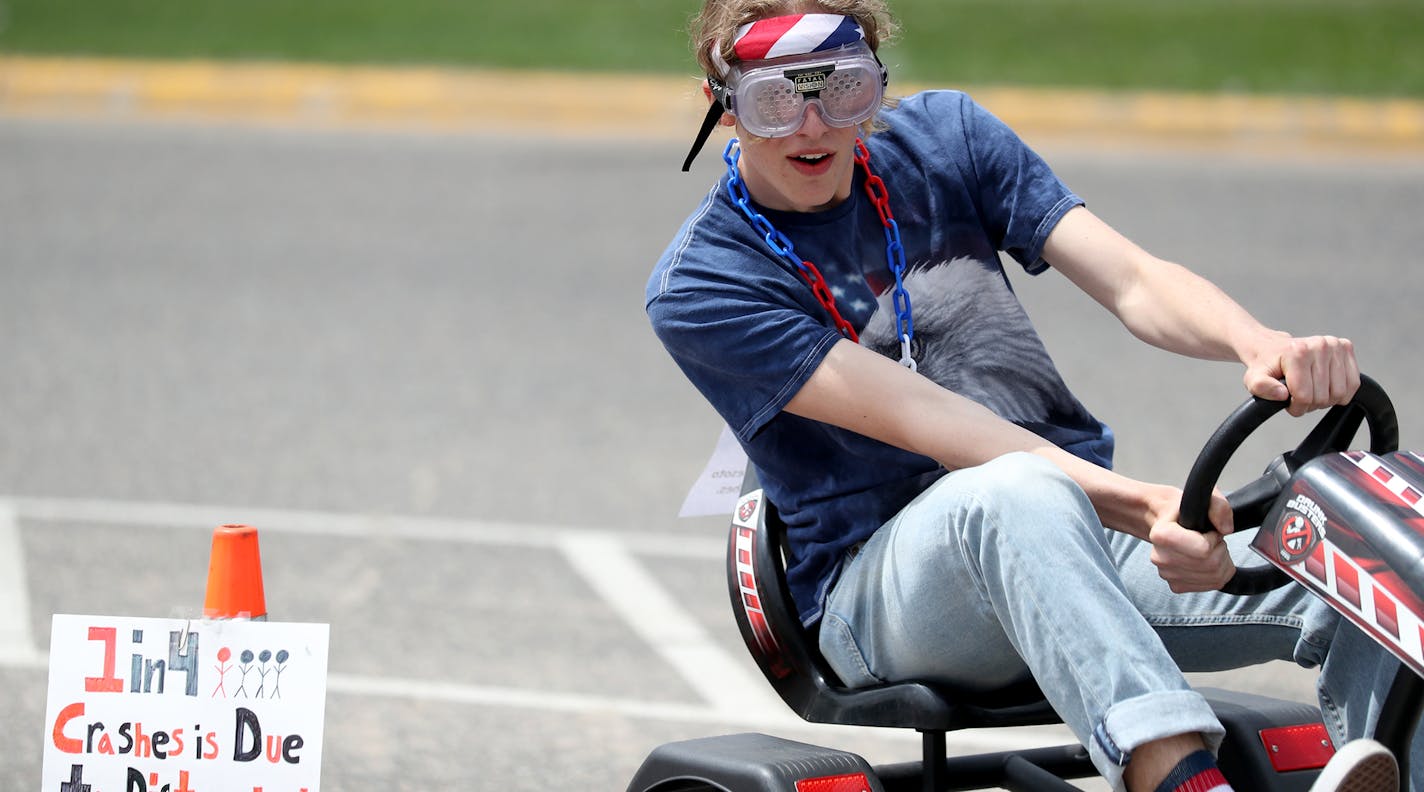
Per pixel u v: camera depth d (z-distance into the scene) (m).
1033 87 50.06
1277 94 49.03
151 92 52.81
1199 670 11.09
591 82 52.38
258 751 10.95
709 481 11.95
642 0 68.12
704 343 10.61
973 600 9.89
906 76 51.09
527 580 19.19
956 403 10.22
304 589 18.78
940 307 11.12
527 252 35.47
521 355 28.38
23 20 63.75
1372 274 32.09
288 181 42.66
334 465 23.05
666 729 15.55
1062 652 9.19
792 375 10.41
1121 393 25.61
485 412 25.41
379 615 18.14
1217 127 46.31
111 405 25.72
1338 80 50.53
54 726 11.21
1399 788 9.14
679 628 17.97
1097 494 9.88
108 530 20.53
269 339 29.30
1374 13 62.88
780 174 10.52
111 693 11.16
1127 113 46.91
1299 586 10.42
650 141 47.66
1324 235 35.47
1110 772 9.03
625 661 17.09
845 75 10.27
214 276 33.59
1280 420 24.28
